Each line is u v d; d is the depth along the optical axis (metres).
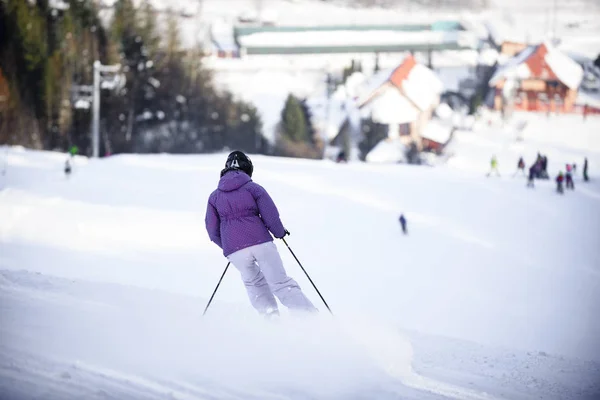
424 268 40.69
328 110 164.50
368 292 33.53
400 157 149.75
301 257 40.97
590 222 56.53
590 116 166.12
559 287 38.88
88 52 152.88
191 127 157.62
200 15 194.00
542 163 79.19
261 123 163.75
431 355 9.29
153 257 36.66
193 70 163.88
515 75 168.25
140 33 158.38
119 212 50.97
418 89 156.00
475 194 64.12
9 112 141.50
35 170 71.62
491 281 39.09
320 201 57.94
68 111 142.12
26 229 42.81
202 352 7.04
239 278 31.41
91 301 9.05
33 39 146.12
